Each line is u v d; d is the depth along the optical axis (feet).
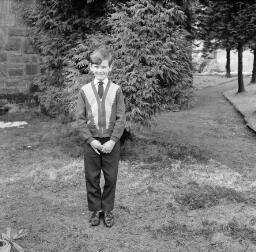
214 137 29.99
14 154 22.82
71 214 14.51
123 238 12.69
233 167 21.38
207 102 52.80
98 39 22.58
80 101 12.80
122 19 21.57
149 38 21.65
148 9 21.97
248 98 52.60
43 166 20.35
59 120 32.65
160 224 13.71
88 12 25.91
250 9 53.67
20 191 16.81
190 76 24.25
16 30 38.93
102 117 12.64
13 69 39.45
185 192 16.76
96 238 12.67
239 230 13.15
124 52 21.31
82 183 17.88
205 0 48.42
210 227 13.39
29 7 38.24
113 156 12.89
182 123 36.22
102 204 13.37
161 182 18.12
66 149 23.70
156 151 23.58
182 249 11.96
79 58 22.90
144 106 21.80
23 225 13.46
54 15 27.55
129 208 15.02
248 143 27.99
